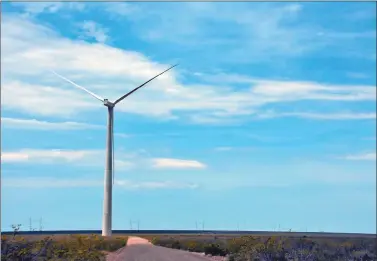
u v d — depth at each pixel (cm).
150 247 7888
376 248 7294
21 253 3303
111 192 8969
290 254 4972
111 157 8938
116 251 6731
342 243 7481
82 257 4278
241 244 5919
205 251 6103
